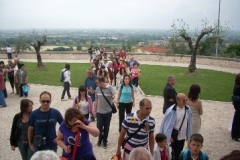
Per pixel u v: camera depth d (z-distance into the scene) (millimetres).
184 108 6695
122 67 16234
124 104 9516
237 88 9266
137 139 5598
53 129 5812
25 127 6020
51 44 100062
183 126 6703
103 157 8164
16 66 16453
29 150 5930
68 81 15125
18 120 6105
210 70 27281
